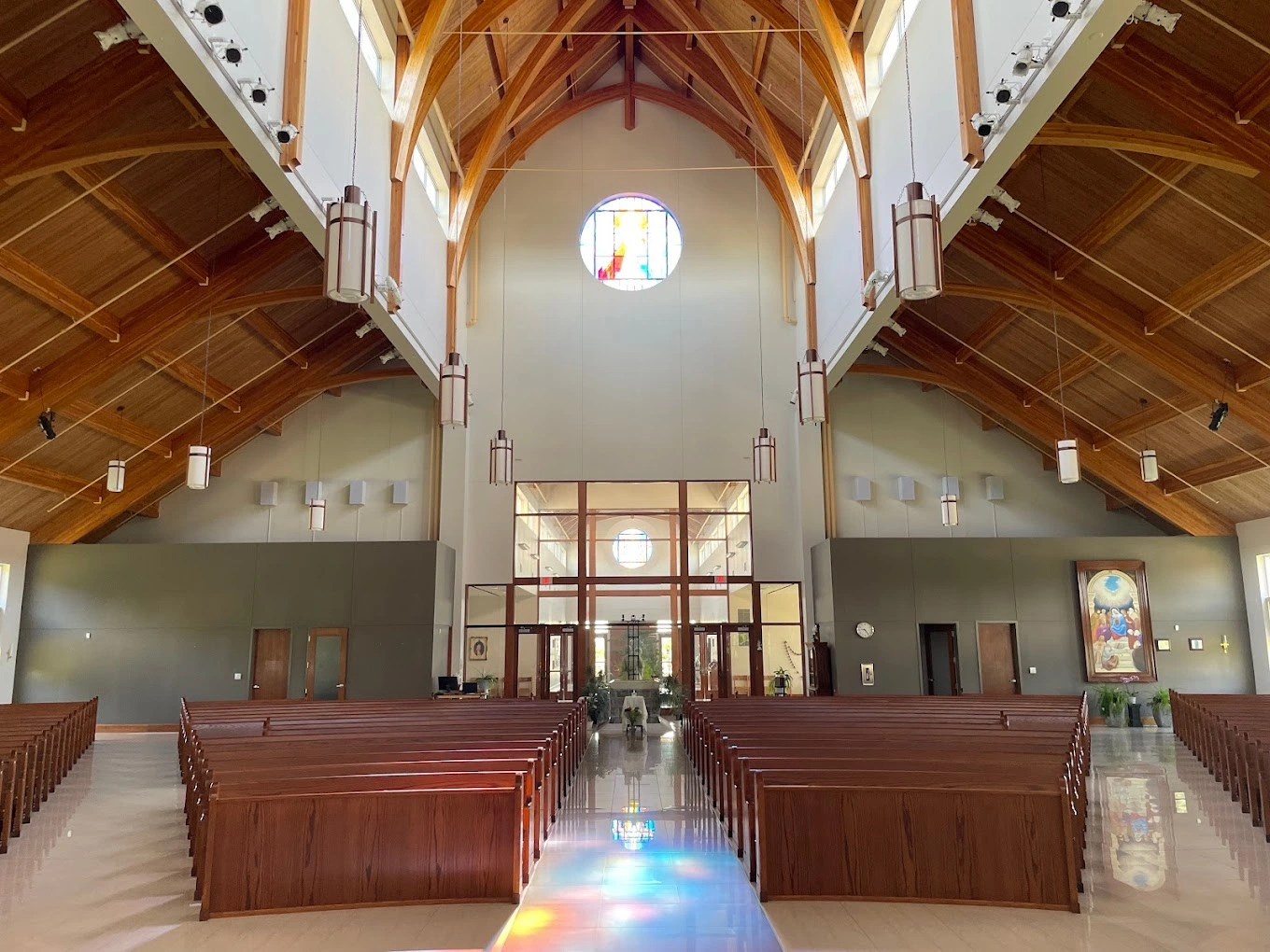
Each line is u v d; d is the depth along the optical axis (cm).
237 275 1400
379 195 1345
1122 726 1814
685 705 1459
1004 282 1553
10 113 938
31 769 877
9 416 1341
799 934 503
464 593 2025
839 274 1703
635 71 2209
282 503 2064
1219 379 1423
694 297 2136
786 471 2097
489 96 1870
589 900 571
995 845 560
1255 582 1859
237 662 1852
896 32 1367
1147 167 1156
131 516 2033
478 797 572
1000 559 1916
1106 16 774
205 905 539
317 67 1087
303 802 559
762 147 2100
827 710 1117
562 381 2098
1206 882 611
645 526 2092
